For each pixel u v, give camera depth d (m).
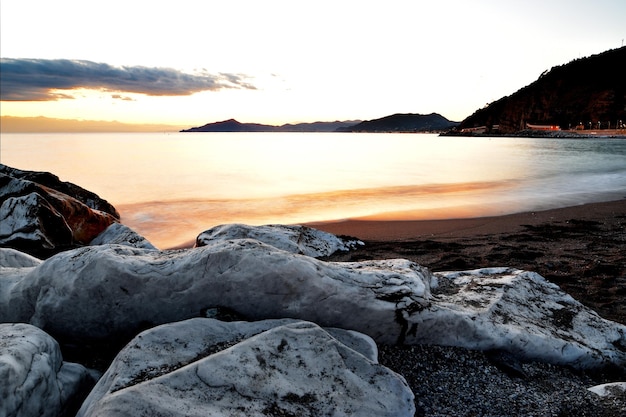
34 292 4.94
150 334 4.12
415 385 4.47
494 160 52.34
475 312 5.39
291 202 22.81
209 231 9.64
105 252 5.04
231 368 3.67
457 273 7.20
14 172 15.56
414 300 5.08
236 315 4.78
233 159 54.31
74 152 64.50
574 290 8.48
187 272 4.79
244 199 23.80
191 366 3.62
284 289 4.75
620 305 7.67
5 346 3.68
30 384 3.45
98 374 4.53
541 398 4.38
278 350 3.94
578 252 11.45
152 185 29.28
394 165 46.44
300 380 3.73
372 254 11.69
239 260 4.79
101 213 13.38
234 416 3.28
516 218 17.30
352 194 25.66
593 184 28.08
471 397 4.34
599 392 4.51
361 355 4.09
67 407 3.84
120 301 4.75
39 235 10.20
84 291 4.73
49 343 4.05
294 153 69.88
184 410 3.22
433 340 5.05
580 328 5.91
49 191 12.33
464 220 17.14
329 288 4.83
